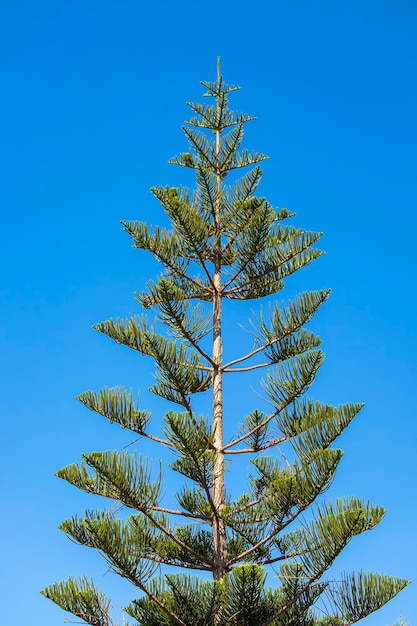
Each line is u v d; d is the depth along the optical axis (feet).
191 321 29.01
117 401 27.73
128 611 27.45
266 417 32.35
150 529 27.99
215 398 29.22
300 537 25.08
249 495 31.04
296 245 31.12
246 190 31.71
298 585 25.07
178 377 26.76
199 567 28.35
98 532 24.09
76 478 27.27
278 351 29.55
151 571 24.66
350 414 25.90
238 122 34.24
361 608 25.07
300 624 25.49
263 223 29.45
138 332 28.43
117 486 25.14
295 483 24.61
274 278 31.55
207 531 30.48
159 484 25.63
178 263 30.76
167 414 24.75
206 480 25.53
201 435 25.27
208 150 34.06
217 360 29.94
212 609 23.61
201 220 29.50
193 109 34.50
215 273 31.58
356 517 23.31
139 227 30.30
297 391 27.35
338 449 24.38
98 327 28.53
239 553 30.04
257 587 23.15
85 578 26.20
